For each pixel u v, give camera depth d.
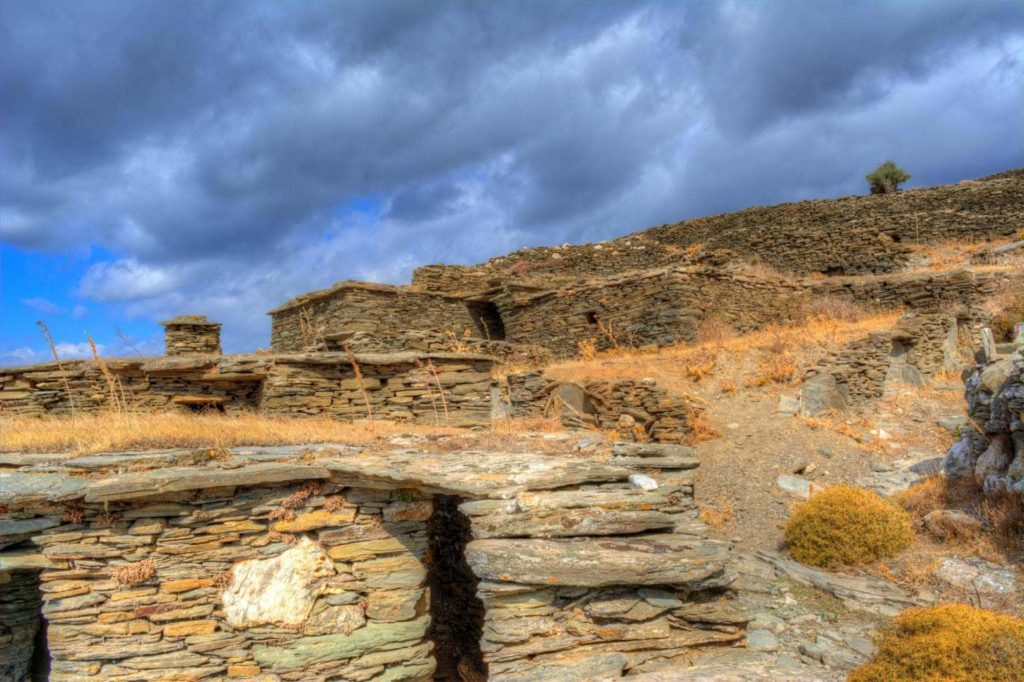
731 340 19.20
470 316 26.62
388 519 7.32
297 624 6.90
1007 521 8.41
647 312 21.08
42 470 6.75
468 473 6.84
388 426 10.47
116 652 6.48
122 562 6.57
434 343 22.56
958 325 19.94
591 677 5.43
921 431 14.11
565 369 17.39
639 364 17.70
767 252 34.31
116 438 7.89
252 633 6.81
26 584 8.04
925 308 23.30
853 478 11.95
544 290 25.97
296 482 7.15
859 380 16.09
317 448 8.13
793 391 15.27
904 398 16.03
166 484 6.43
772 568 8.88
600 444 9.34
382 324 23.59
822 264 32.19
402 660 7.14
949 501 9.91
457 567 9.99
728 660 5.82
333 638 6.95
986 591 7.43
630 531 6.25
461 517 9.89
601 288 22.70
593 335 22.88
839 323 20.77
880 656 5.67
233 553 6.86
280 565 6.95
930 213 32.09
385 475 6.82
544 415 15.68
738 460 12.72
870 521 8.96
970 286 22.61
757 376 16.19
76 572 6.49
